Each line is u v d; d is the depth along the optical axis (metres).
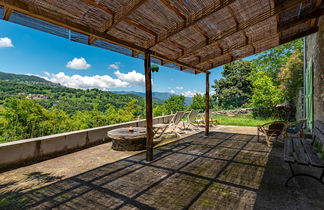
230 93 17.52
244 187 2.27
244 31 3.51
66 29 2.37
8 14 1.82
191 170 2.89
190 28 3.17
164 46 3.77
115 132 4.34
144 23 2.77
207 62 5.25
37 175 2.71
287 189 2.20
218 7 2.32
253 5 2.62
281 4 2.52
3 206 1.90
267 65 12.47
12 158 2.99
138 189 2.26
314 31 3.65
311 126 5.59
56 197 2.08
